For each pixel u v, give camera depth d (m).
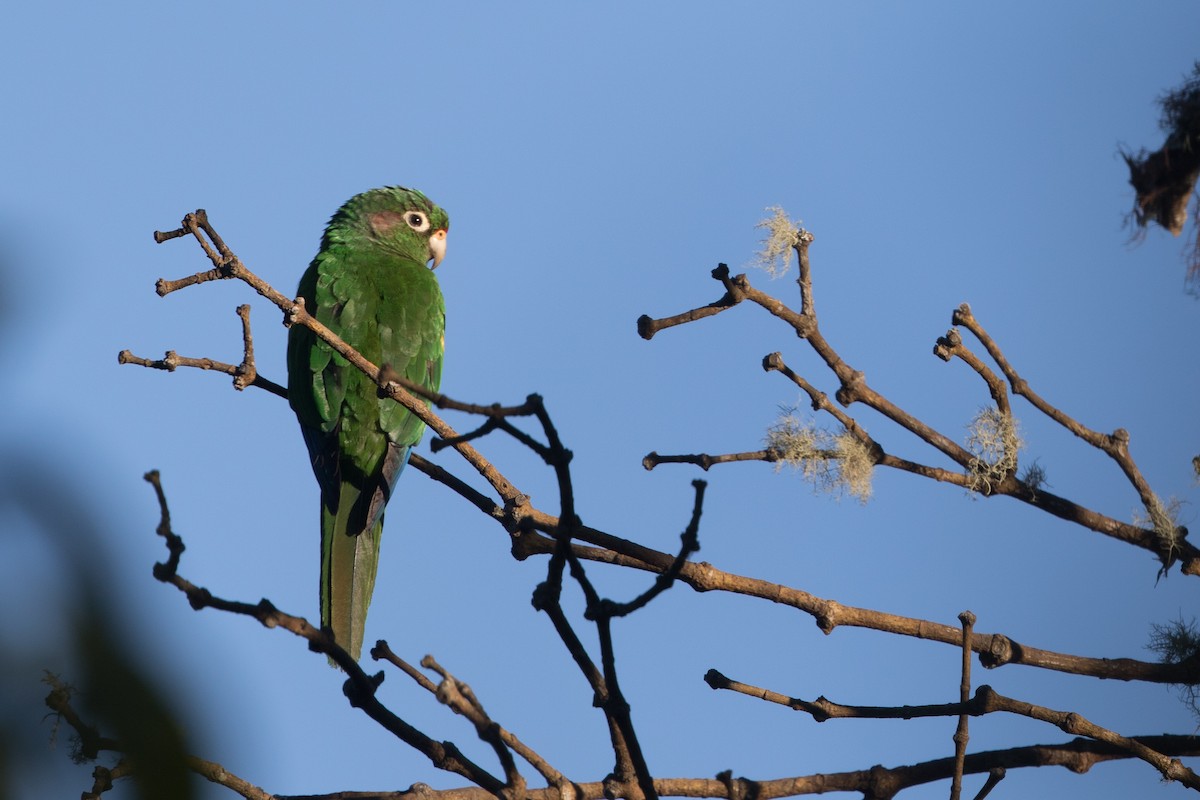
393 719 5.68
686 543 5.01
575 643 5.63
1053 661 6.94
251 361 7.84
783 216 7.07
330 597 10.64
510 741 6.22
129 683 2.84
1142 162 6.23
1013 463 6.88
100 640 2.78
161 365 7.68
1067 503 6.88
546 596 5.47
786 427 6.91
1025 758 6.79
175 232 7.66
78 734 3.00
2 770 2.75
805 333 6.92
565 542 5.16
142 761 2.93
